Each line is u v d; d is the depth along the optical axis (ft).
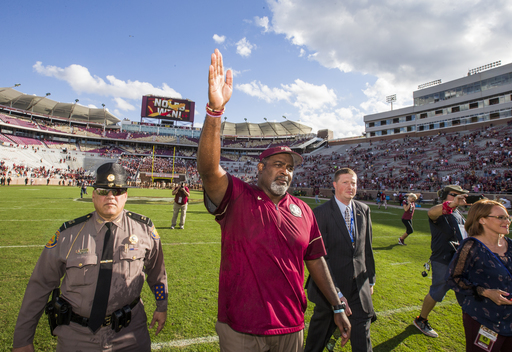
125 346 6.06
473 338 7.62
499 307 7.24
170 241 24.43
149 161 185.98
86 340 5.73
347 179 9.32
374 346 10.08
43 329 10.41
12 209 39.04
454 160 110.42
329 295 6.91
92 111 228.63
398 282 16.60
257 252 5.57
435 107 147.74
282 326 5.49
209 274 16.43
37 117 209.97
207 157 5.24
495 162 95.20
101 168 6.31
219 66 5.46
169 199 70.85
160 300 7.21
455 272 8.00
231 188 5.83
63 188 101.14
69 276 5.88
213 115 5.24
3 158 128.88
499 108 124.26
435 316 12.60
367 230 9.34
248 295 5.48
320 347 8.29
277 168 6.25
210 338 10.05
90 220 6.46
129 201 61.57
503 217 7.58
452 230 10.64
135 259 6.42
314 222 7.09
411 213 26.86
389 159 136.26
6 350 8.82
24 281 14.08
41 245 20.71
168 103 222.07
